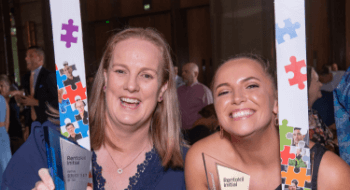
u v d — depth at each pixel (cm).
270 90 89
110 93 88
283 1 72
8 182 86
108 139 93
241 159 92
